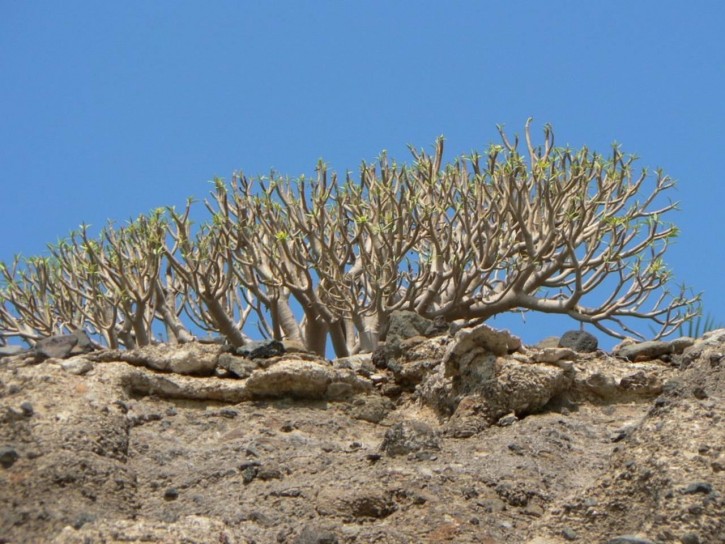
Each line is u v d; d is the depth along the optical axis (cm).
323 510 1305
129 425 1527
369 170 3216
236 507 1315
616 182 3259
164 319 3186
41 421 1402
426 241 3234
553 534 1244
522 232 3112
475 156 3184
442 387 1653
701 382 1555
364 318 3000
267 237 3166
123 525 1143
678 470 1227
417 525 1280
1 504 1237
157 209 3044
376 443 1581
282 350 1777
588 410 1642
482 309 3153
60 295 3272
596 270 3216
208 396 1658
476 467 1409
